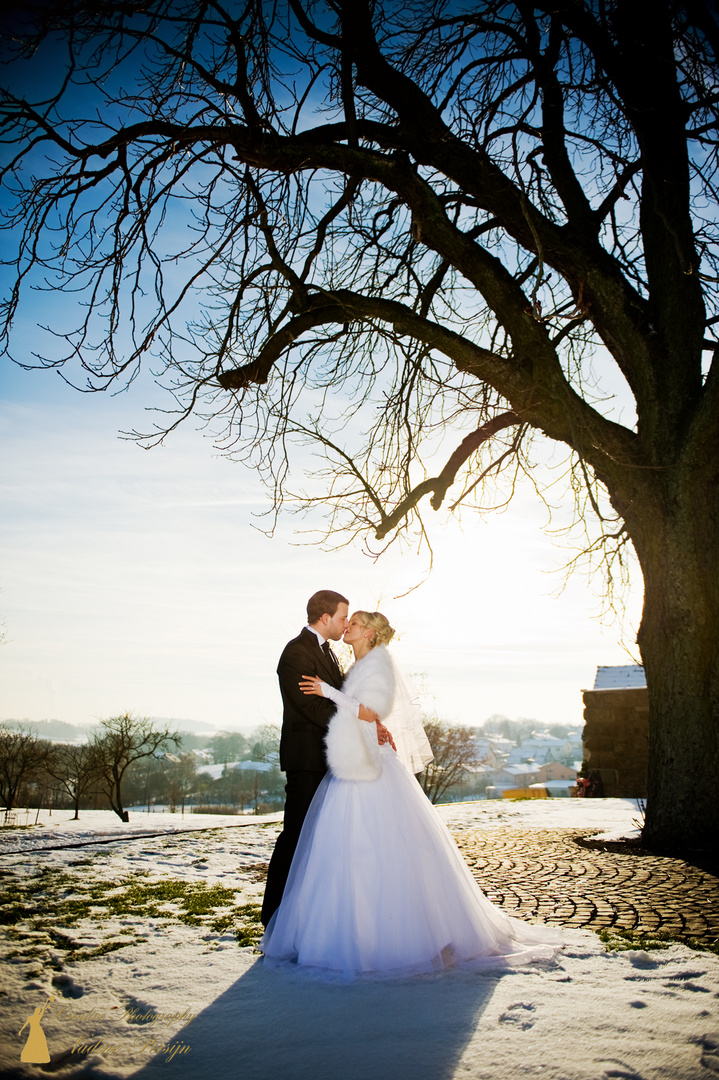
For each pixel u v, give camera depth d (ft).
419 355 29.63
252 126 24.11
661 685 25.63
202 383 26.32
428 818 12.50
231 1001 9.99
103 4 21.52
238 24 22.94
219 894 17.44
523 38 25.99
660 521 26.14
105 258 23.94
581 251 26.73
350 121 25.32
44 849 25.67
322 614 13.98
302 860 12.35
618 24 27.12
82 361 23.93
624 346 27.58
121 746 79.87
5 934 13.65
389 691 12.75
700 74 24.44
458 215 31.14
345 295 26.78
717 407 24.36
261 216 24.58
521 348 26.58
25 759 89.30
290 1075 7.77
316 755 13.58
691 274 24.31
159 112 24.26
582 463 24.32
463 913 11.87
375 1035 8.74
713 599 25.45
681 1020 8.96
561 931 13.70
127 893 17.60
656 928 13.85
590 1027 8.79
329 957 11.16
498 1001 9.73
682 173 27.55
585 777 61.41
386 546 32.81
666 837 24.31
